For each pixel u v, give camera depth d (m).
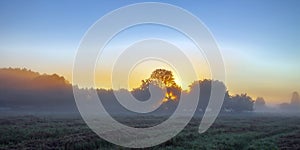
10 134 34.03
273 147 33.41
